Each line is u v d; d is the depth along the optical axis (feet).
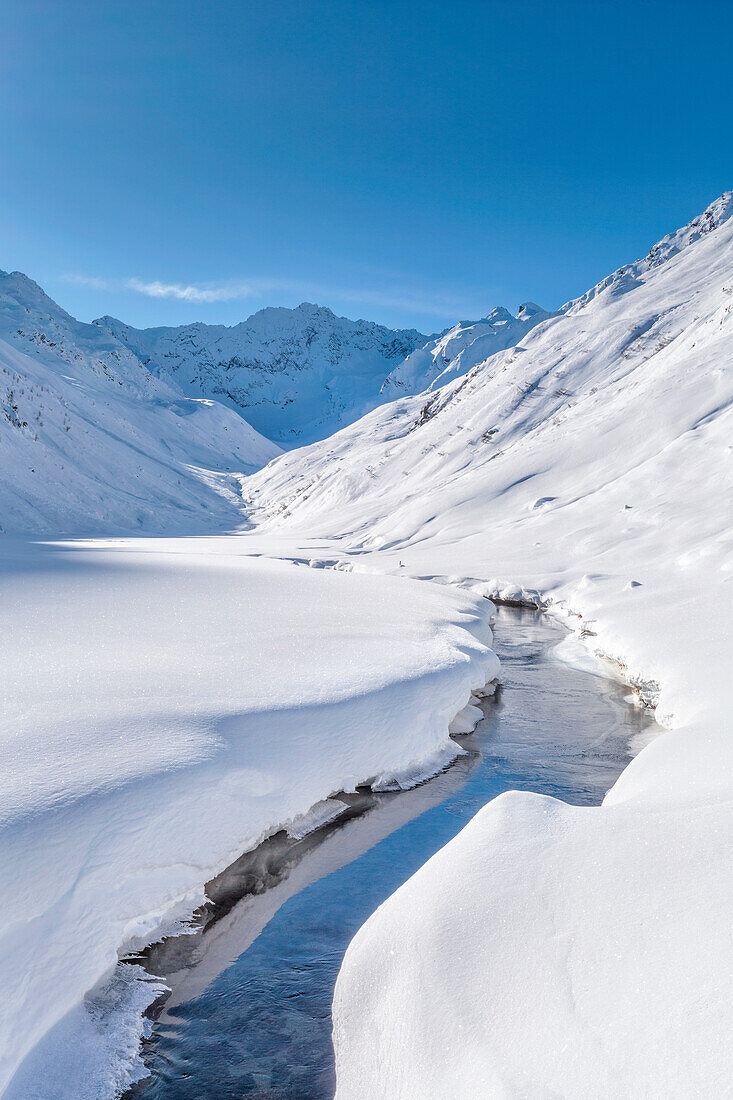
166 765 20.88
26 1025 14.34
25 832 16.34
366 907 20.76
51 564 76.64
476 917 14.78
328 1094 14.05
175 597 53.62
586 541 80.79
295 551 116.88
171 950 18.61
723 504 73.82
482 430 170.81
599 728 36.35
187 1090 14.34
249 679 29.99
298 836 24.52
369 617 47.65
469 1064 11.88
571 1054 11.15
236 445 517.55
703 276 205.77
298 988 17.33
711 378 109.40
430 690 33.01
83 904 16.66
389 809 27.25
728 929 11.89
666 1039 10.53
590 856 15.37
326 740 26.78
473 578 77.51
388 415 357.41
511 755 32.81
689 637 41.63
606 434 115.96
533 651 52.75
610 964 12.39
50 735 21.80
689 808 16.17
